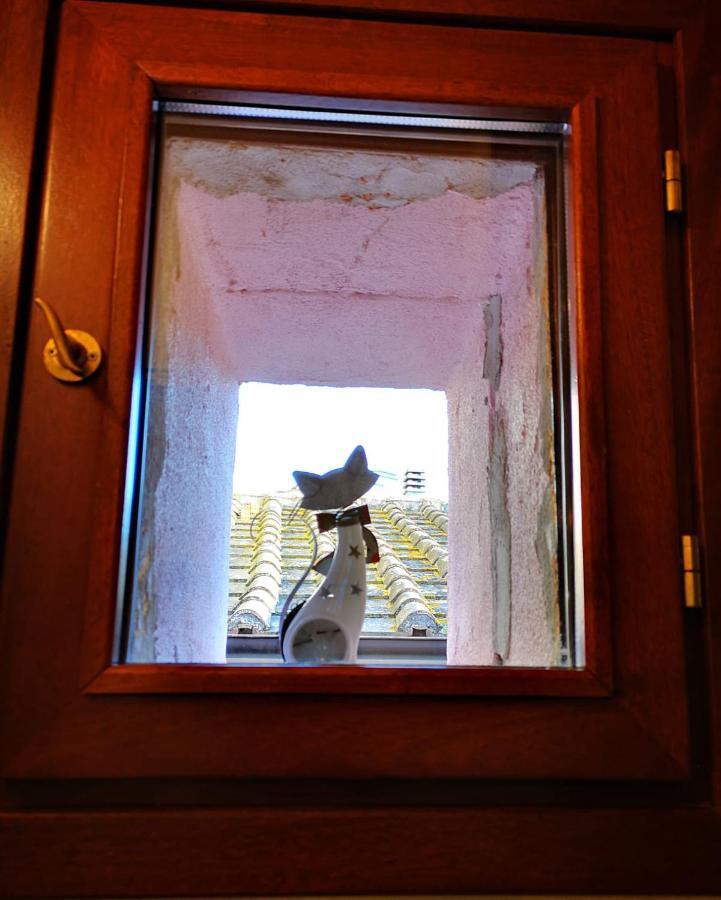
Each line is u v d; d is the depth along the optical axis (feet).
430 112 2.33
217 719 1.95
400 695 1.99
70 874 1.88
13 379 2.07
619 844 2.00
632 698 2.04
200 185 2.54
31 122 2.19
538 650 2.36
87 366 2.08
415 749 1.97
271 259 2.92
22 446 2.04
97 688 1.93
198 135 2.37
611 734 2.02
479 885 1.95
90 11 2.26
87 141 2.20
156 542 2.24
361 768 1.95
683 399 2.25
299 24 2.29
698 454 2.20
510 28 2.36
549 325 2.44
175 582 2.36
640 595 2.10
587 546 2.12
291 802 1.98
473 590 2.72
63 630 1.96
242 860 1.92
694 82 2.38
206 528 2.66
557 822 2.00
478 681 2.01
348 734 1.96
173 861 1.91
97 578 1.99
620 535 2.13
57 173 2.18
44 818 1.90
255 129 2.37
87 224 2.16
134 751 1.91
